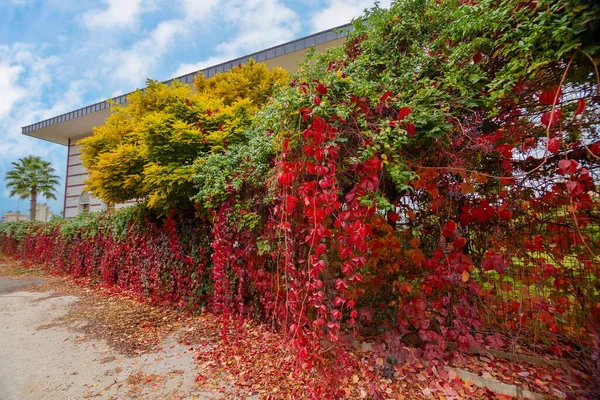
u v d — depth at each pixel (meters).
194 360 3.11
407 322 2.70
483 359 2.68
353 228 1.95
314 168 2.02
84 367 3.03
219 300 4.07
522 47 1.81
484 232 2.76
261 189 3.35
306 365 2.08
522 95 2.11
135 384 2.69
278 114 2.14
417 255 2.62
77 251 8.24
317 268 1.99
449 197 2.62
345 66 2.79
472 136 2.28
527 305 2.54
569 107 2.07
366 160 1.96
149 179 4.23
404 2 2.82
